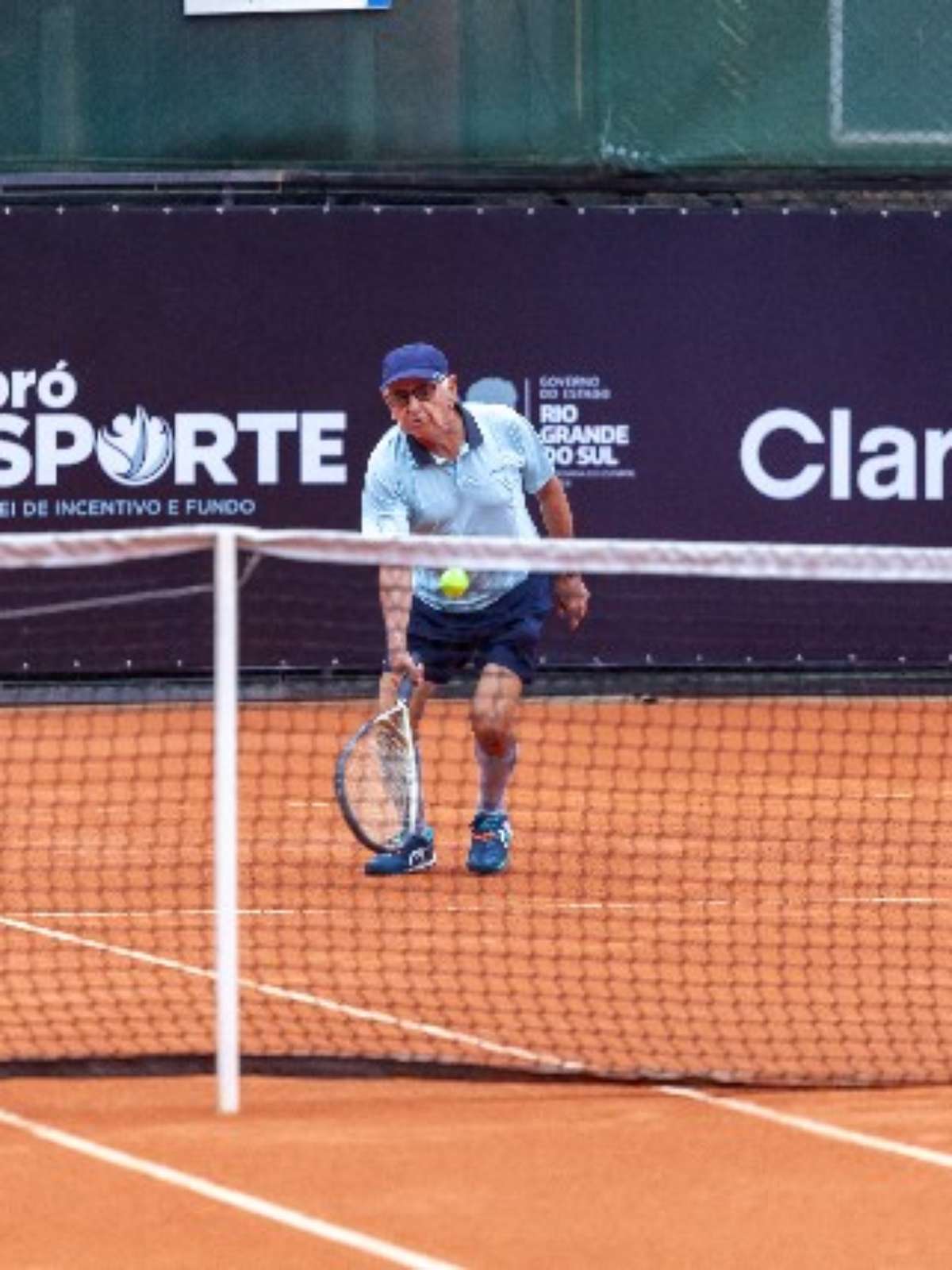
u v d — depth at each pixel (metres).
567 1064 17.03
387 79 40.03
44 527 39.78
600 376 40.34
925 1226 13.62
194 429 40.00
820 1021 18.44
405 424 24.67
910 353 40.78
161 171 39.84
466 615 25.05
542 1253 13.13
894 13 40.34
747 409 40.62
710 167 40.38
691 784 30.77
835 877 24.80
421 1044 17.67
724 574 17.52
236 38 39.81
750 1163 14.85
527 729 37.44
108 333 39.84
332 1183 14.43
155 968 20.39
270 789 31.44
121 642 40.03
